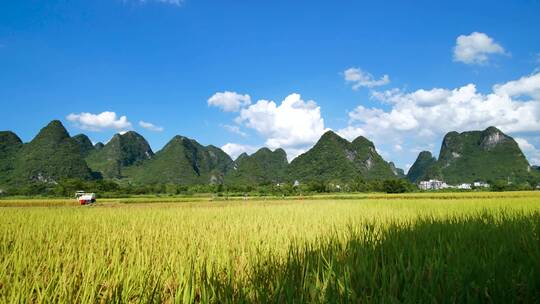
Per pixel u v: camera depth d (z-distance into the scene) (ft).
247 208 73.36
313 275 13.94
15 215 57.06
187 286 13.25
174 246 25.32
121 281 15.28
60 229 37.37
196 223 43.16
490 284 12.33
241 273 16.22
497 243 19.93
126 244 27.20
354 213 54.65
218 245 24.13
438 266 14.02
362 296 11.91
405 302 10.94
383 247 18.88
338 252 18.26
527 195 145.69
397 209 63.05
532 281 12.50
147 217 52.34
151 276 16.53
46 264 19.70
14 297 13.42
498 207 60.18
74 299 13.69
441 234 23.43
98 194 227.40
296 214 55.26
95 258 19.52
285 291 12.14
